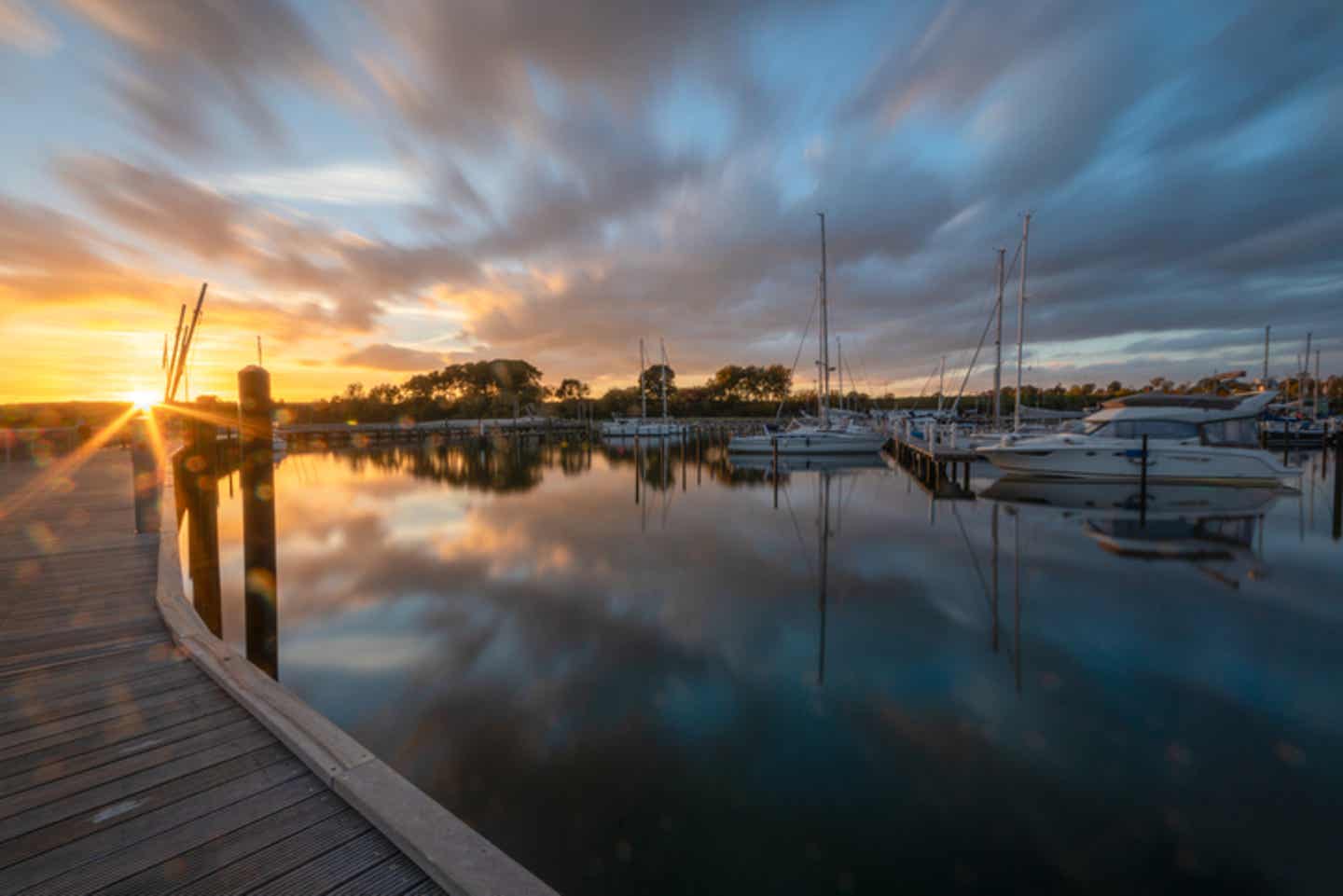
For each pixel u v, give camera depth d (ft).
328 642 23.90
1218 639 23.63
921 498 63.10
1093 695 18.97
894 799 13.85
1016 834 12.63
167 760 9.91
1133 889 11.09
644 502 64.49
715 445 179.52
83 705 11.75
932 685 19.79
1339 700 18.53
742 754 15.74
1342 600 28.27
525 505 62.34
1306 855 11.94
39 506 33.40
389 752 15.92
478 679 20.44
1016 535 43.68
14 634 15.38
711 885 11.34
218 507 62.28
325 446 184.75
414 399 305.73
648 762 15.40
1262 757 15.44
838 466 103.81
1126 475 61.52
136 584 19.56
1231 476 59.31
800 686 19.74
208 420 32.68
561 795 14.06
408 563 37.27
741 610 27.76
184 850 7.91
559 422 271.49
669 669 21.25
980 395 221.05
